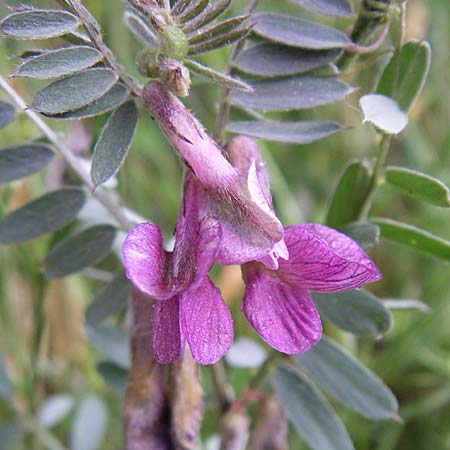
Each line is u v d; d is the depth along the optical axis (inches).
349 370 4.6
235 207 3.2
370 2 4.0
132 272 2.9
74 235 4.7
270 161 7.5
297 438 6.2
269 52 4.0
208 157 3.3
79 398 6.8
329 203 4.9
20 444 6.3
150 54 3.3
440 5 8.6
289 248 3.2
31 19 3.4
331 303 4.3
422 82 4.0
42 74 3.3
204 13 3.3
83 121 5.6
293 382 4.8
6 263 6.7
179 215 3.4
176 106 3.3
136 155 7.8
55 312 7.0
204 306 3.1
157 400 4.0
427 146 8.4
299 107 4.0
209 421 6.6
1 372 6.1
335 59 4.0
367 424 6.7
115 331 5.6
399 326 7.2
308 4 4.0
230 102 4.1
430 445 6.9
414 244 4.3
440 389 7.0
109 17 7.6
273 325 3.2
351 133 8.2
